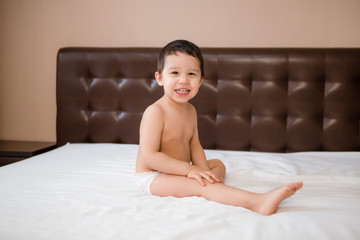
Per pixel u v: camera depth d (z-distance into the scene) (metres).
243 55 1.98
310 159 1.65
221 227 0.80
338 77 1.91
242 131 2.02
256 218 0.86
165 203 0.99
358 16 2.03
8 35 2.34
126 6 2.23
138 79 2.09
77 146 1.92
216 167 1.31
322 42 2.08
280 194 0.89
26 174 1.34
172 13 2.20
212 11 2.16
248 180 1.29
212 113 2.04
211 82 2.02
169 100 1.23
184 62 1.13
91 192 1.11
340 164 1.53
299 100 1.96
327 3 2.05
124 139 2.14
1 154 1.98
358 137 1.92
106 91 2.13
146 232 0.77
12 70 2.37
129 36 2.25
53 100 2.36
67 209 0.95
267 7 2.11
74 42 2.30
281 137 1.99
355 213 0.88
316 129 1.96
